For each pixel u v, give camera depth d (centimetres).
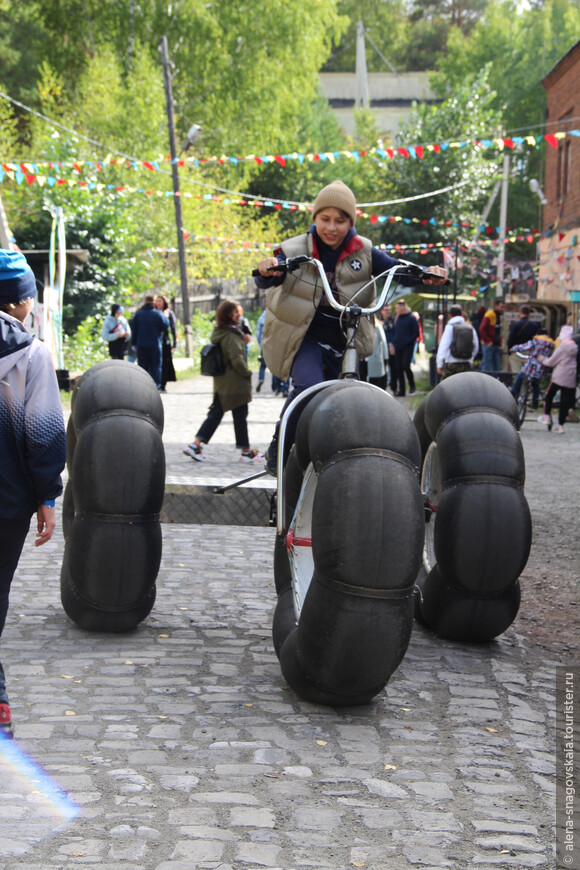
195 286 3900
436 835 324
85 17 4359
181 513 560
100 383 528
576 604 643
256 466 1154
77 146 2753
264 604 610
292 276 469
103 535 510
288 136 5081
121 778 356
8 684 450
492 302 2306
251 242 3438
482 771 376
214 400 1184
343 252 473
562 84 2892
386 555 392
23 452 383
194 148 4225
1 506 377
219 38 4444
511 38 6012
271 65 4541
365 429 404
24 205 2425
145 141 3453
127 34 4353
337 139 5566
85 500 514
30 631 537
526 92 5875
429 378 2559
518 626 590
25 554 730
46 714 416
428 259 4131
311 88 4831
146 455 516
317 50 4719
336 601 396
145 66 3625
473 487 511
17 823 322
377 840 319
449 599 526
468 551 508
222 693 449
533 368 1820
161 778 358
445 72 6119
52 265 1977
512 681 482
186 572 689
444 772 374
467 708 442
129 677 466
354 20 8306
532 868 304
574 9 6047
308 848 312
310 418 429
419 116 4212
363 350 468
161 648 513
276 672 482
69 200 2428
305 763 376
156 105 3522
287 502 484
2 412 376
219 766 370
